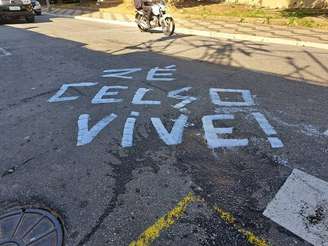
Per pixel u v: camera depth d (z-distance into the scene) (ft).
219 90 17.61
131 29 41.19
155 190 9.66
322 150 11.53
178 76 20.18
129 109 15.30
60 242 7.97
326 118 14.03
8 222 8.68
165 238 7.97
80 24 46.68
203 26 39.88
